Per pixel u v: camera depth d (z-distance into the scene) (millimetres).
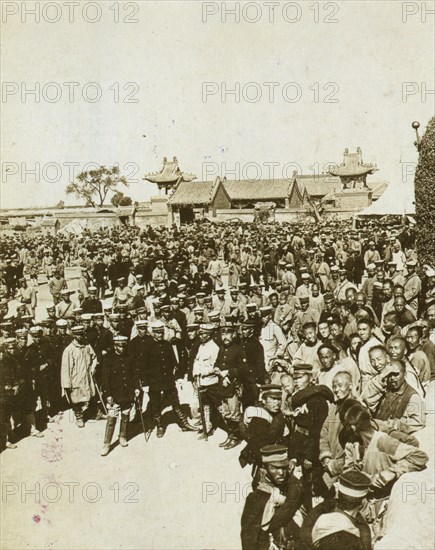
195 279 17500
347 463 6102
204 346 8961
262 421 6328
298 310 12461
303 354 8547
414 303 12500
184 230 31562
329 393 6551
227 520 7203
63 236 25984
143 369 8875
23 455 8742
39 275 25578
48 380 9695
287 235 26062
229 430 8656
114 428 8828
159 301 11078
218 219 35000
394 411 6355
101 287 20375
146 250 24031
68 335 10070
